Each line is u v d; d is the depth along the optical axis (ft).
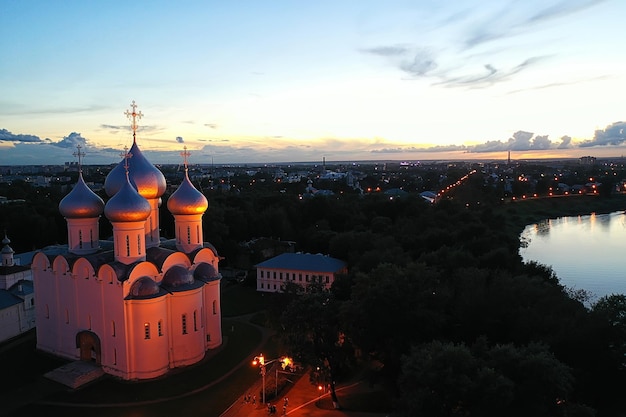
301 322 190.60
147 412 182.09
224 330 268.00
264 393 189.67
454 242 380.78
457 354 146.41
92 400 190.29
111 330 210.18
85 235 236.63
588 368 193.47
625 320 199.93
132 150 240.53
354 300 206.90
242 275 387.14
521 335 202.28
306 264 341.82
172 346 218.18
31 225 436.76
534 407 139.85
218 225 421.18
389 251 322.34
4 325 250.98
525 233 639.35
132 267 208.85
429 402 140.26
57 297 229.04
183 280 221.66
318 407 187.01
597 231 654.53
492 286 229.45
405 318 193.06
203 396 194.39
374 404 188.24
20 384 203.72
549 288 234.58
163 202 443.73
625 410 186.91
